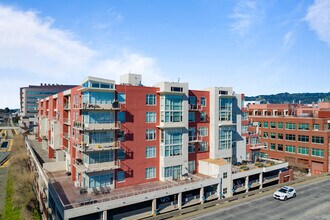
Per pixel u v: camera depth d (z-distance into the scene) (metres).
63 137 50.50
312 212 35.59
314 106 98.19
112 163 39.56
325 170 65.94
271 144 79.88
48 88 172.75
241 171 49.84
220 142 52.31
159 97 44.78
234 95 57.75
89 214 33.88
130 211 36.69
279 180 57.12
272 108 93.38
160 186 39.41
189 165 48.97
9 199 50.53
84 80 38.66
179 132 45.75
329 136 66.25
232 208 37.44
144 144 43.12
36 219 43.19
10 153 92.88
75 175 41.97
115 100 39.84
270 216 34.19
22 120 153.88
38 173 52.03
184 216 34.22
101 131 38.69
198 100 50.59
